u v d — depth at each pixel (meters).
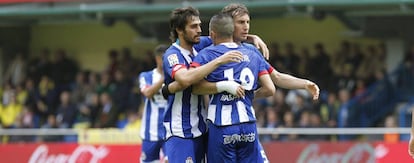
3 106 52.75
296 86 24.31
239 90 22.75
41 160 44.19
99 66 56.59
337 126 45.66
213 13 46.75
